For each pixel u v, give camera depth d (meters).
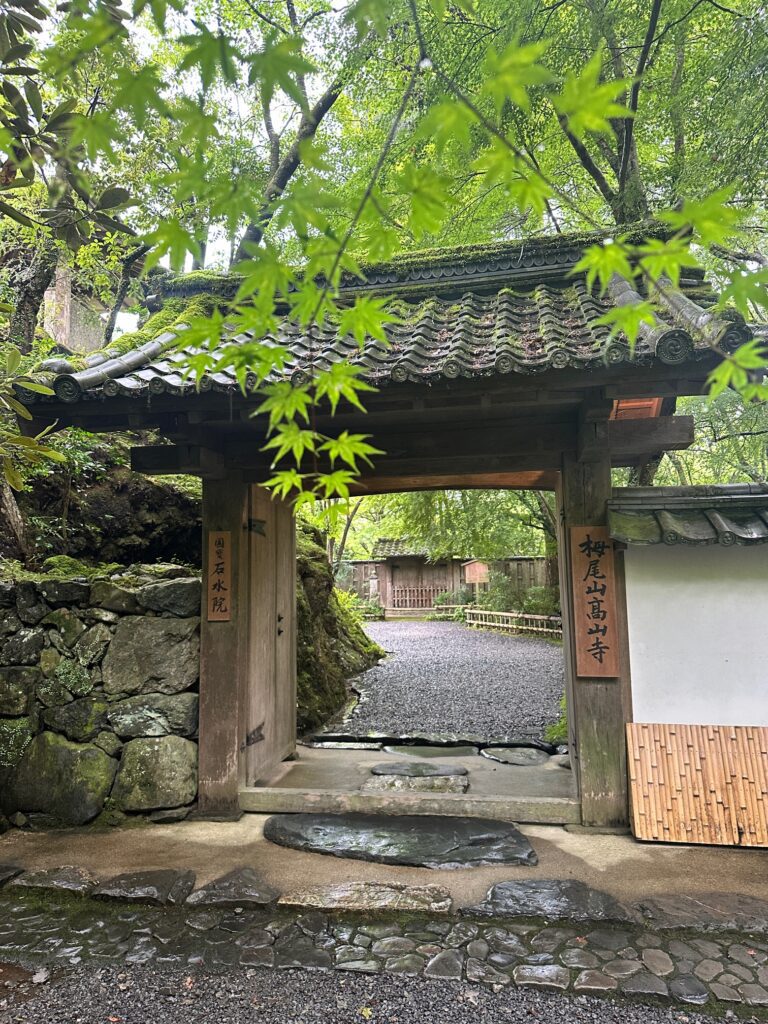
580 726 4.02
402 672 11.88
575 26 5.39
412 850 3.64
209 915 3.12
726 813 3.74
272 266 1.29
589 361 3.16
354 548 28.86
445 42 5.56
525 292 4.77
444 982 2.61
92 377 3.64
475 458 4.38
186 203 4.85
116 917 3.13
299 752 6.04
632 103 5.55
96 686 4.48
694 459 9.06
